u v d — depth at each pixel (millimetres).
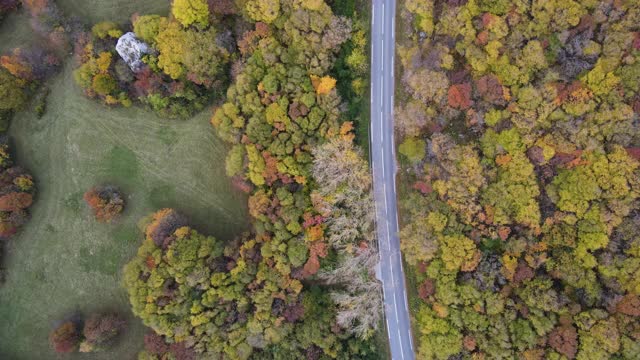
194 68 60562
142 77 62500
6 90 63000
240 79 59500
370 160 63844
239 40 60875
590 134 53906
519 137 55594
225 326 61688
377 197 63938
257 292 60844
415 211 59375
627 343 50656
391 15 62500
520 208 55812
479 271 57312
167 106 64562
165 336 61969
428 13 57750
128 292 63719
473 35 55625
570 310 53875
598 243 52938
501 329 55562
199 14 59031
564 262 54625
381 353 64125
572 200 54188
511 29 54625
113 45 63031
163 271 60594
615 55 52438
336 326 61188
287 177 60500
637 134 53031
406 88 60125
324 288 63781
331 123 59625
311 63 58812
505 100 55625
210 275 61156
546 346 54188
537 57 53625
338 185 59812
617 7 52406
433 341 58531
